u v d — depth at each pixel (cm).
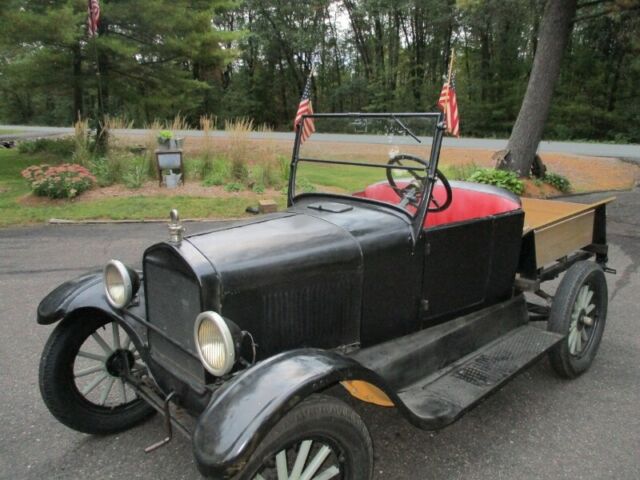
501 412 315
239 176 1053
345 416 202
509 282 345
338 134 474
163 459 273
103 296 278
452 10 3041
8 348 388
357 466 211
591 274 352
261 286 229
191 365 232
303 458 201
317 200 324
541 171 1088
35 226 768
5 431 295
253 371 196
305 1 3691
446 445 283
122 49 1286
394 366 268
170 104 1502
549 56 1021
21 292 504
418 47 3550
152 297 251
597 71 2822
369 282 264
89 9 1188
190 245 235
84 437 292
